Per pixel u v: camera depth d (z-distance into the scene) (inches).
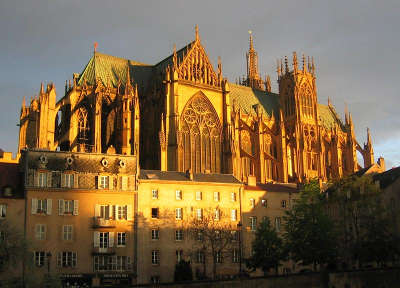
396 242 3496.6
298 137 6791.3
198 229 3602.4
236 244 3929.6
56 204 3430.1
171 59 5935.0
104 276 3403.1
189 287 2847.0
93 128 4990.2
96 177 3570.4
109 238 3491.6
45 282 2598.4
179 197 3823.8
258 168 5969.5
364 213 3663.9
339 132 7632.9
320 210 3599.9
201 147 5408.5
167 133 5132.9
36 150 3472.0
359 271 3319.4
